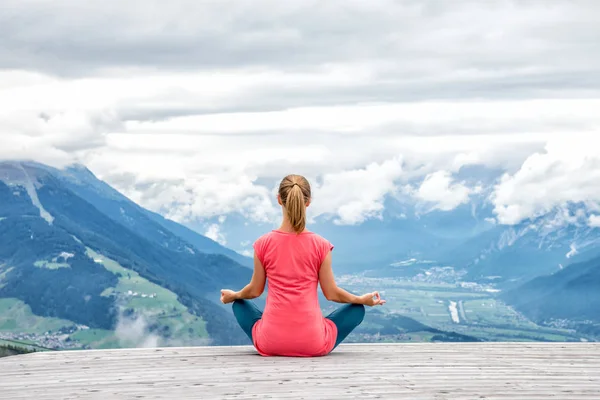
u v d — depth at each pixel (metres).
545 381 4.82
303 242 5.29
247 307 5.69
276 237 5.33
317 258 5.29
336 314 5.57
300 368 5.18
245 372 5.05
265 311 5.47
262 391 4.47
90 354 5.89
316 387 4.58
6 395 4.41
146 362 5.51
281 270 5.33
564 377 4.97
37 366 5.38
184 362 5.48
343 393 4.41
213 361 5.50
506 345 6.42
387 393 4.43
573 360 5.69
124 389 4.55
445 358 5.73
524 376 4.99
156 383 4.72
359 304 5.48
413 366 5.33
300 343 5.42
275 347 5.46
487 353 5.99
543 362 5.58
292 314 5.36
